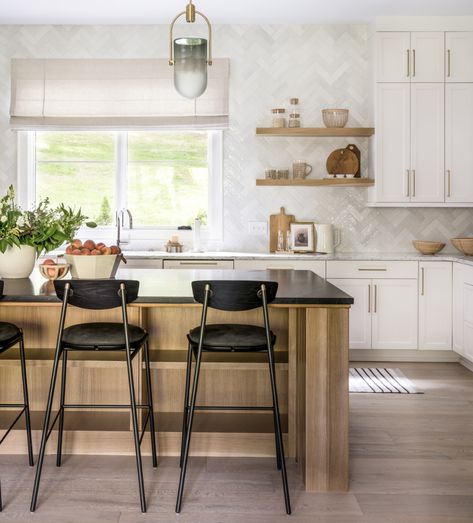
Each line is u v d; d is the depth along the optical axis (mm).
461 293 4812
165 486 2680
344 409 2645
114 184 5688
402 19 5164
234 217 5582
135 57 5473
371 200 5328
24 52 5473
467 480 2768
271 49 5492
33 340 3180
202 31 5488
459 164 5207
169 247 5383
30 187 5641
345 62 5488
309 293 2727
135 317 3031
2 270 3217
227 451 3023
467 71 5164
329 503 2539
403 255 5223
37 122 5457
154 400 3225
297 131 5230
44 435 2484
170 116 5438
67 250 3057
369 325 5008
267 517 2414
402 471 2863
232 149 5547
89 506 2492
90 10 5086
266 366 2834
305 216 5566
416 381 4500
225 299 2459
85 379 3205
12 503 2514
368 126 5406
